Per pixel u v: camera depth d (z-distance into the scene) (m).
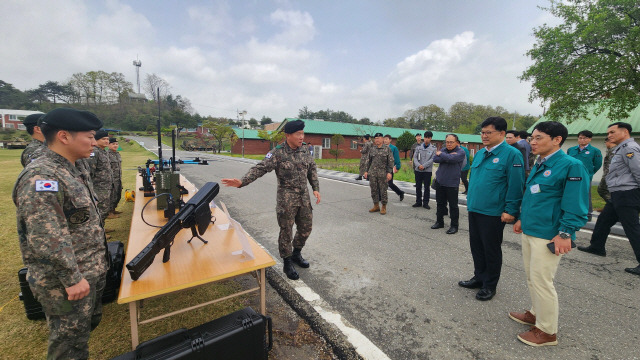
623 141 3.54
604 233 3.85
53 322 1.51
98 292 1.76
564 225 2.02
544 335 2.19
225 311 2.55
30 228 1.34
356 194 8.13
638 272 3.35
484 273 2.93
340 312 2.61
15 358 1.96
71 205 1.53
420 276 3.31
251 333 1.76
